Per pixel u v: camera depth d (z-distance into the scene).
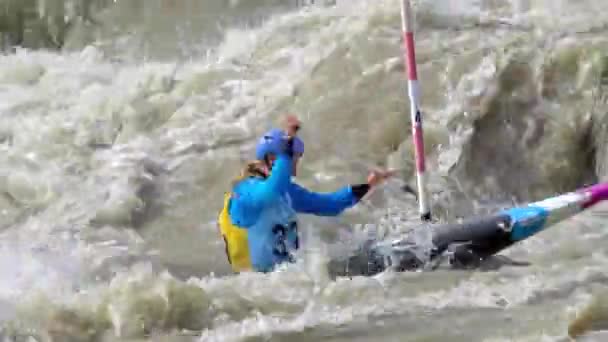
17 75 44.69
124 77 43.06
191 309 21.03
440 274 23.78
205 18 46.94
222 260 28.91
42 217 32.44
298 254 25.06
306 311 21.28
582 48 35.81
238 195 25.19
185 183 34.53
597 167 34.03
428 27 39.22
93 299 21.34
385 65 37.88
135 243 30.52
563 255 25.64
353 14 41.88
